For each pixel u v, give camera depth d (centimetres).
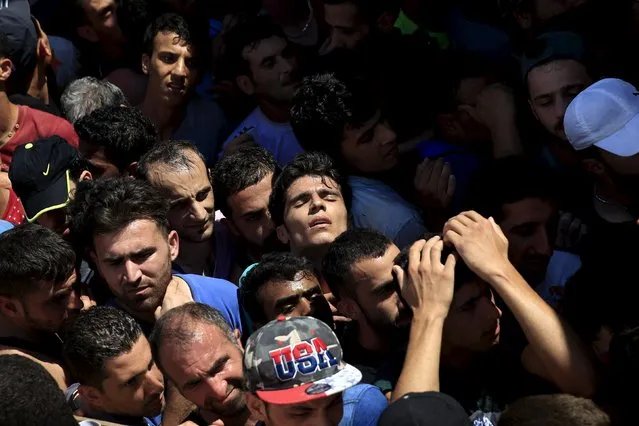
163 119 496
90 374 321
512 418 261
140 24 502
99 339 321
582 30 389
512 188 389
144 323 369
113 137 429
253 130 477
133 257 359
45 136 474
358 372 274
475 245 309
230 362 319
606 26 385
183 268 416
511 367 326
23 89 501
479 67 413
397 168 421
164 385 340
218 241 429
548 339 298
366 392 305
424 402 251
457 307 313
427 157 417
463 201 414
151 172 405
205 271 423
